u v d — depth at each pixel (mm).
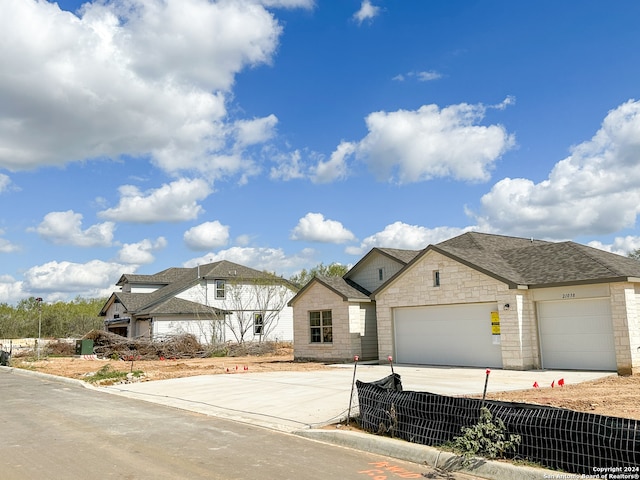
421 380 16453
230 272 44594
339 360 25859
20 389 18344
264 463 7637
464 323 21125
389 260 27266
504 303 19406
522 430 7047
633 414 9703
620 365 17109
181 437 9523
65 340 42750
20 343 54156
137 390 17031
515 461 6980
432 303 21906
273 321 43906
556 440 6699
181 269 53562
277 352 37688
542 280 19188
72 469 7324
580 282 17953
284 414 11570
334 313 26344
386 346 23703
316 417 11047
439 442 8016
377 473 7109
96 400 15055
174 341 35406
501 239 26562
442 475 7035
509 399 12031
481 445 7328
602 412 10039
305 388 15422
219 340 39656
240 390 15664
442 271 21641
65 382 20656
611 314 17594
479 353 20547
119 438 9453
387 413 8977
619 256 20984
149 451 8406
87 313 71375
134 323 43312
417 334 22797
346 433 9047
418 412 8438
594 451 6355
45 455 8172
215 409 12758
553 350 18969
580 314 18422
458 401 7906
